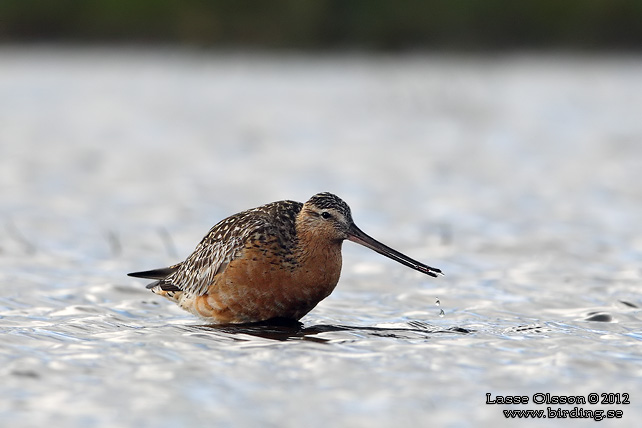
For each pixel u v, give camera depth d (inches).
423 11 2294.5
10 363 449.1
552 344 488.1
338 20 2316.7
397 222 853.8
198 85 2012.8
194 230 819.4
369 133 1455.5
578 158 1204.5
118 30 2348.7
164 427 375.9
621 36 2255.2
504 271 676.7
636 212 882.1
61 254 728.3
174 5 2341.3
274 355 468.1
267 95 1875.0
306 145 1336.1
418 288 635.5
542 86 1940.2
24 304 579.2
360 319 557.3
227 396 409.7
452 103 1733.5
